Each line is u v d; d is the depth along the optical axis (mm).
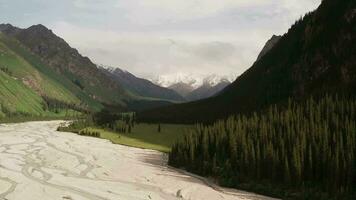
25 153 158625
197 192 106812
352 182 101250
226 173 123062
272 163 113875
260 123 138875
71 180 112188
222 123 155250
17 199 88500
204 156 137625
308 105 147625
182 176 128750
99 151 178750
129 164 147750
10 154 152750
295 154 108062
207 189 110375
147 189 108375
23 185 100250
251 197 104000
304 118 133000
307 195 100688
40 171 122875
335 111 136875
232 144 131875
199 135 152875
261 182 113625
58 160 147875
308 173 107750
